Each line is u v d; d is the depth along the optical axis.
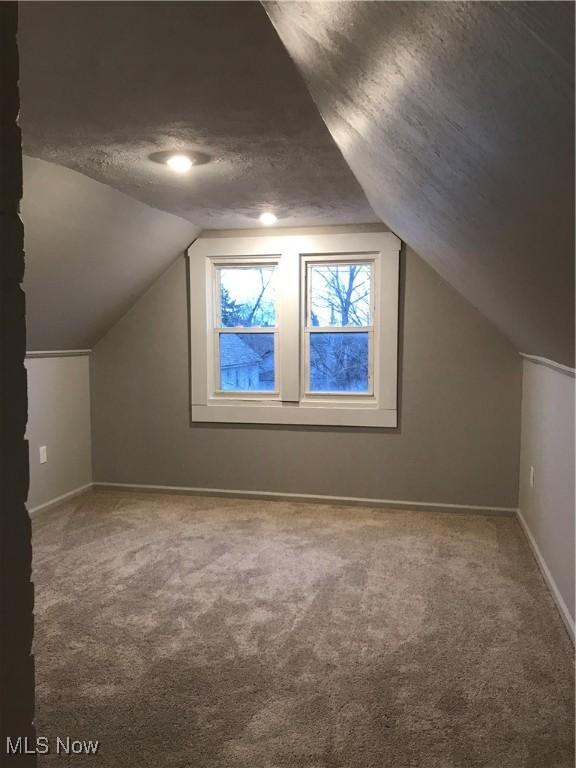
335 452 4.16
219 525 3.71
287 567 3.01
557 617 2.46
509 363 3.83
